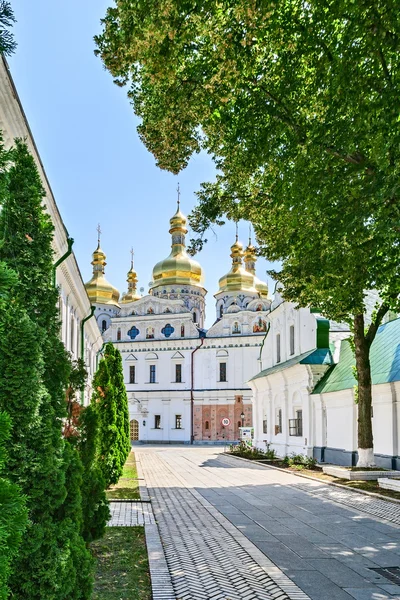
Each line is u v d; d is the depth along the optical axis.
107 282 73.50
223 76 11.48
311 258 13.17
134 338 62.78
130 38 10.45
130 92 14.90
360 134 10.41
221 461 32.97
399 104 9.38
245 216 19.45
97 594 7.64
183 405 59.72
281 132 12.59
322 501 16.31
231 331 60.62
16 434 5.73
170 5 9.55
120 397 23.25
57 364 6.65
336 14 9.30
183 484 20.86
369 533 11.91
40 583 5.71
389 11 8.61
